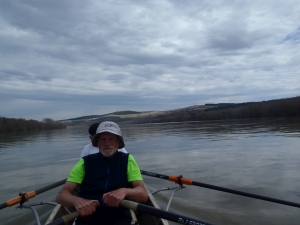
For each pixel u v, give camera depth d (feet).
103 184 11.08
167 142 60.23
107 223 10.37
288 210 16.25
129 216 10.85
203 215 16.07
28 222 16.44
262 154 35.29
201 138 63.87
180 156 38.58
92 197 10.93
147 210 9.23
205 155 37.76
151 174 19.62
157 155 41.04
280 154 34.40
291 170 25.49
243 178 23.75
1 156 50.44
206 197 19.39
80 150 53.16
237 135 64.95
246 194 14.96
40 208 18.69
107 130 10.98
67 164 37.04
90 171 11.23
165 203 18.49
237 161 31.65
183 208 17.31
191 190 21.43
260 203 17.63
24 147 66.33
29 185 26.20
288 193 19.13
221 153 38.45
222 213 16.19
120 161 11.51
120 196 9.88
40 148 61.87
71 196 10.36
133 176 11.47
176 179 17.66
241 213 16.08
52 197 21.38
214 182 23.17
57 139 91.45
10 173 32.94
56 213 13.35
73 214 9.57
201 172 27.25
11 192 23.97
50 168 34.83
